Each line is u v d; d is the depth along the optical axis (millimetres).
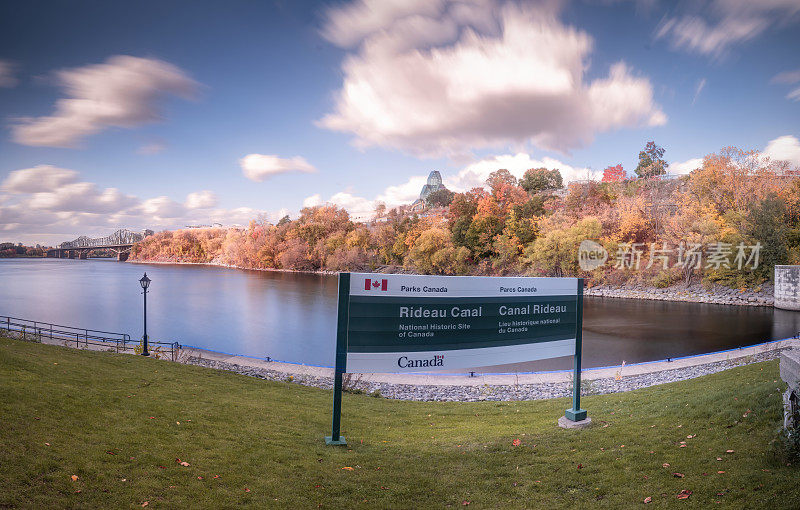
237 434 9711
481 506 6477
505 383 21734
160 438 8609
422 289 10312
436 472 7957
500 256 108938
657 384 18359
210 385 15664
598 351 35688
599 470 7348
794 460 6262
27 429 7648
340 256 155375
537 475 7500
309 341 48438
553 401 15680
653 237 92312
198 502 6156
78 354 18297
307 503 6496
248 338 50031
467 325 10719
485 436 10469
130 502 5848
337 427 9859
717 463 6781
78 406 9758
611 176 128000
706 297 72688
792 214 76250
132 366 17391
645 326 48062
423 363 10352
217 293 98375
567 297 11953
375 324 10023
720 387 12227
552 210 110750
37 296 92125
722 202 86188
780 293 61094
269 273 169875
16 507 5176
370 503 6594
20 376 11562
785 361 7219
